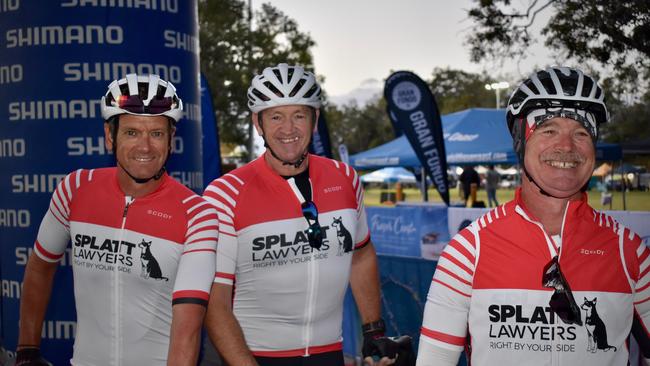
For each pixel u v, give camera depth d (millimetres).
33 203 3838
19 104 3818
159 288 2080
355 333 5031
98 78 3768
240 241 2373
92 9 3752
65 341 3752
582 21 9656
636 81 10391
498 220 1691
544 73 1696
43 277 2287
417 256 10305
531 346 1625
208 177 8016
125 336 2088
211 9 30094
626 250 1657
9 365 3998
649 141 17938
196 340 1944
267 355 2416
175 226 2078
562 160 1612
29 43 3775
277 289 2389
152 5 3902
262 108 2383
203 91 7988
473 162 15375
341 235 2473
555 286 1617
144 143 2025
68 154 3779
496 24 10500
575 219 1646
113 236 2094
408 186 51188
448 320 1705
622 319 1635
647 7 8945
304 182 2439
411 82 11484
